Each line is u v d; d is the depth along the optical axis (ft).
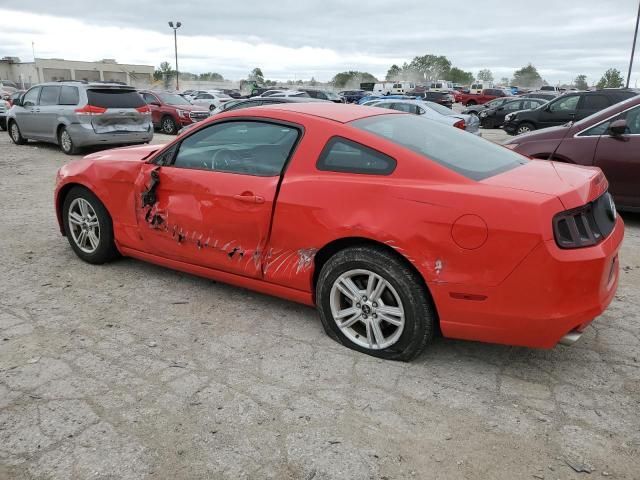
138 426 8.81
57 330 12.07
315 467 7.92
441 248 9.55
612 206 11.00
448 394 9.73
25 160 39.04
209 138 12.97
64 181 15.78
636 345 11.51
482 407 9.36
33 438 8.51
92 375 10.27
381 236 10.01
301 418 9.02
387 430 8.74
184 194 13.05
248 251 12.10
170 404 9.39
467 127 46.88
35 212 23.18
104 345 11.42
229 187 12.19
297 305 13.46
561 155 21.57
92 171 15.11
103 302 13.58
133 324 12.41
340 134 11.12
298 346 11.41
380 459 8.09
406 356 10.55
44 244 18.35
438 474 7.81
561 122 56.90
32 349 11.21
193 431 8.70
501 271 9.21
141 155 14.84
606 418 9.05
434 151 10.91
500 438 8.57
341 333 11.27
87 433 8.63
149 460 8.06
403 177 10.25
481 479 7.72
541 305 9.14
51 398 9.53
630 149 20.15
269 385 9.98
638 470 7.89
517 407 9.36
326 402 9.47
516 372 10.47
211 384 10.00
